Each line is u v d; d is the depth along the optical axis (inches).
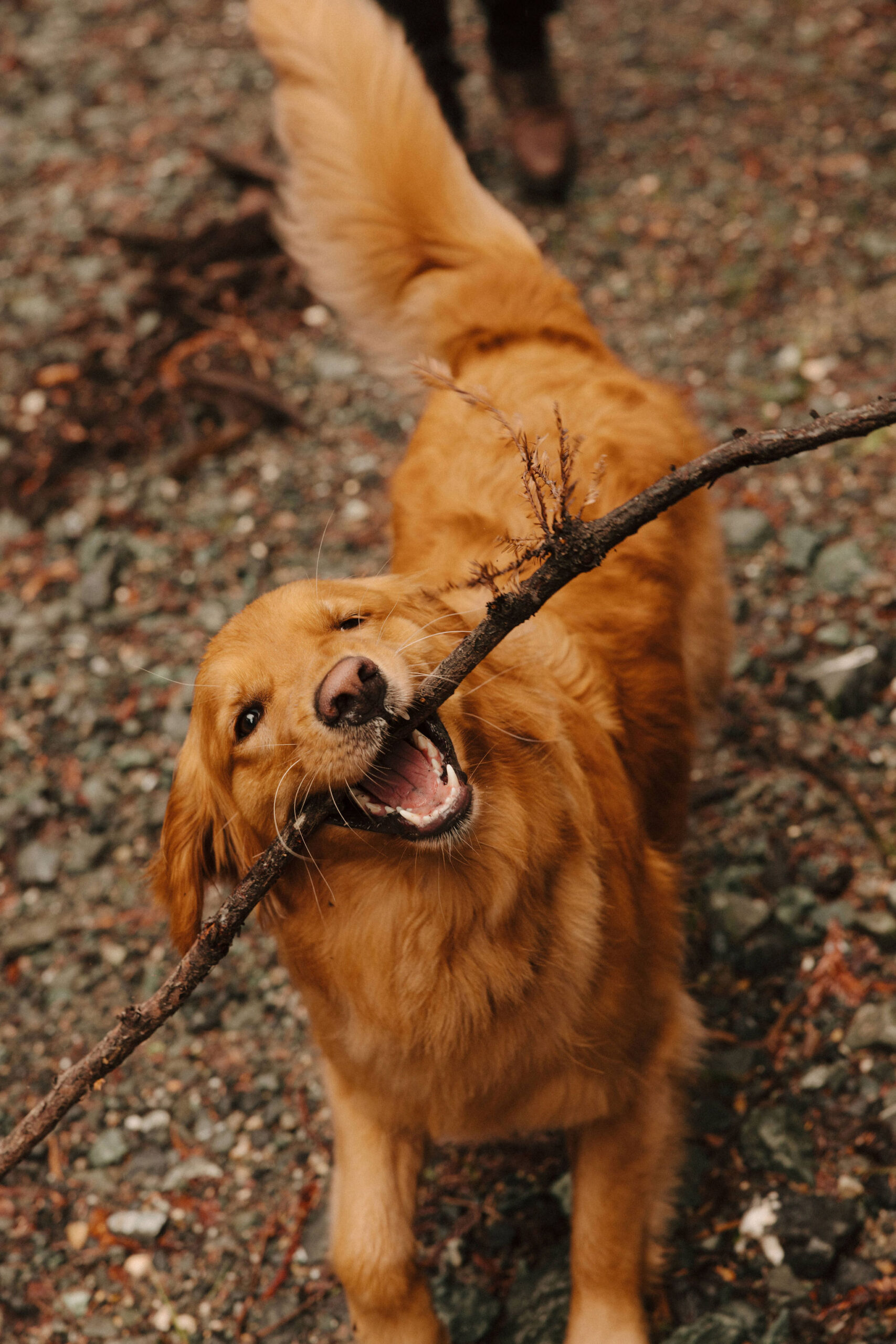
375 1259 93.9
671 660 111.9
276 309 201.8
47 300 209.3
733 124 219.6
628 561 110.9
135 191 226.5
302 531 172.2
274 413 187.8
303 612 84.6
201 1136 119.1
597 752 94.7
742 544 157.8
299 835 78.2
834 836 128.3
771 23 239.9
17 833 147.5
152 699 158.2
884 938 118.0
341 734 76.8
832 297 187.2
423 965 84.0
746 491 164.9
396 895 82.8
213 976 131.0
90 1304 109.3
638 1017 92.0
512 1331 100.2
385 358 143.8
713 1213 104.0
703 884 126.6
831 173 205.8
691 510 123.2
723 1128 109.1
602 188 212.4
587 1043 88.0
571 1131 98.5
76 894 141.9
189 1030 127.2
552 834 84.5
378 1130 96.7
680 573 118.6
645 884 96.7
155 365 195.2
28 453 187.0
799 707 140.2
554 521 71.4
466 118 218.1
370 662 76.8
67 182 232.7
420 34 199.0
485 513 108.9
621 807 95.6
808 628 147.6
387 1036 87.1
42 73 260.7
